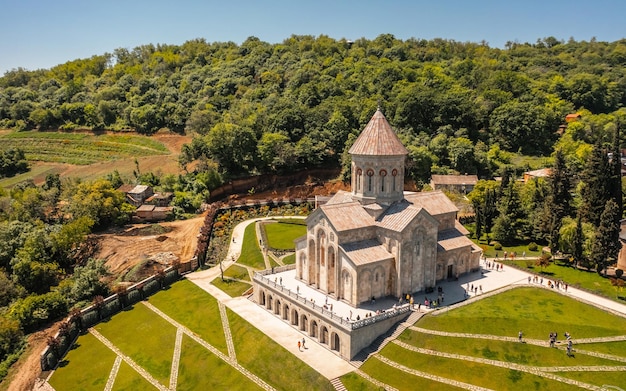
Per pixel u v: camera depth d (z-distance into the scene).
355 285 69.38
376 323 65.56
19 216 124.75
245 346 71.69
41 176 183.75
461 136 173.88
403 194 81.19
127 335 80.00
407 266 72.94
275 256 105.81
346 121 172.12
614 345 61.66
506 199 106.25
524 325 65.44
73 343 78.81
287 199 147.12
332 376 60.91
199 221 134.75
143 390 65.75
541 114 182.25
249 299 87.31
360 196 78.06
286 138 167.25
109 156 199.50
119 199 136.62
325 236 74.62
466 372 58.91
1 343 78.38
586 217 98.25
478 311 68.88
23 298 95.38
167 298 91.31
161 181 159.75
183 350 73.81
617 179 98.88
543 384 56.25
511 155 173.62
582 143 173.50
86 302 91.62
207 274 101.25
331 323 66.25
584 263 88.50
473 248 86.44
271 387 62.31
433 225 74.81
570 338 62.66
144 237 124.81
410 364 61.19
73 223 116.19
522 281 81.31
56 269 104.88
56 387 68.12
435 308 70.25
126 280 101.38
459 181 147.75
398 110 181.00
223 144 159.00
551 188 103.38
